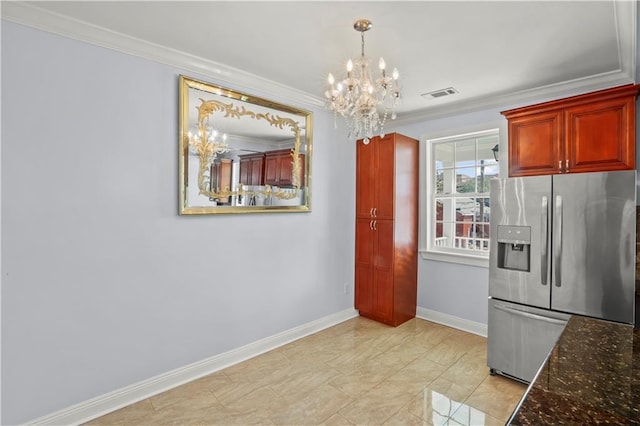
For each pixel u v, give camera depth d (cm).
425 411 215
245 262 287
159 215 236
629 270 204
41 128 189
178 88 243
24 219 185
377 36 209
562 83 281
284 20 192
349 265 388
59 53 194
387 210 362
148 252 231
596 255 214
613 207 209
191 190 250
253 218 292
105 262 213
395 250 358
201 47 228
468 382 251
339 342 322
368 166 380
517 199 248
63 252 198
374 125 211
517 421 74
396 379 254
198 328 258
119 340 219
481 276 339
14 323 183
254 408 218
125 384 222
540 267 236
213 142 261
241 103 278
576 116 241
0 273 179
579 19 185
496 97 318
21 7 178
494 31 201
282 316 317
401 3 173
